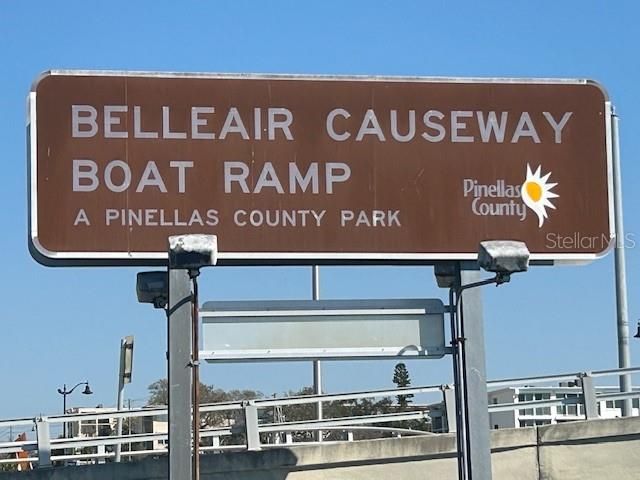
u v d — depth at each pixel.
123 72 13.84
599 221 14.42
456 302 13.96
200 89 13.94
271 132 13.98
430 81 14.34
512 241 13.20
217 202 13.77
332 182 14.00
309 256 13.83
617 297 21.59
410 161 14.18
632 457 16.41
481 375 13.72
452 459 16.00
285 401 16.14
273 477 15.65
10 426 15.39
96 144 13.68
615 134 20.33
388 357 13.87
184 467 12.69
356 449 15.88
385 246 13.97
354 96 14.18
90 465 15.30
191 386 12.87
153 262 13.73
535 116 14.48
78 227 13.51
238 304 13.71
